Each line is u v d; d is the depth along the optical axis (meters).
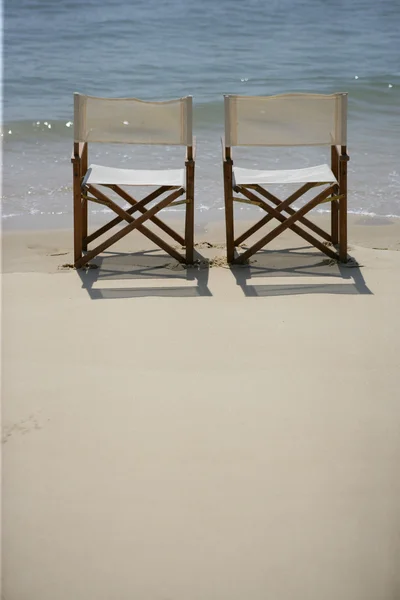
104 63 12.88
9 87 11.30
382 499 2.68
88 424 3.21
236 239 5.90
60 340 4.16
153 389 3.55
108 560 2.40
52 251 5.92
